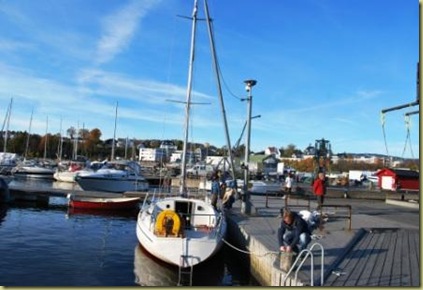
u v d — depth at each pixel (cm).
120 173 4266
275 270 1155
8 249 1730
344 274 1066
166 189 3019
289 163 10469
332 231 1686
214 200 2208
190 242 1427
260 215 2152
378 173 5347
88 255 1697
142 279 1411
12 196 3198
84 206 2909
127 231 2242
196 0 2155
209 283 1427
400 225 1906
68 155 10362
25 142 10350
